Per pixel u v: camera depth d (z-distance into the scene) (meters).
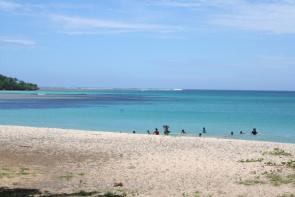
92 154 24.78
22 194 15.32
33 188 16.39
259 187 16.67
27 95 174.38
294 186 16.83
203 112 80.94
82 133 35.81
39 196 15.06
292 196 15.10
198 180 18.09
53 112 75.44
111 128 50.91
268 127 54.12
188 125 55.88
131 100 139.88
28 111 77.25
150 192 15.82
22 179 17.98
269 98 182.50
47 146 27.39
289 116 71.75
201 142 31.17
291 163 22.05
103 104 108.50
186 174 19.38
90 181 17.83
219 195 15.39
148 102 125.31
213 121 62.09
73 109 84.75
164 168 20.81
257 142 32.00
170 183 17.50
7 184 17.03
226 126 55.03
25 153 24.58
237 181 17.86
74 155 24.33
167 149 27.25
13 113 71.88
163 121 61.00
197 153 25.67
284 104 119.62
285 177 18.58
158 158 23.72
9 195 15.11
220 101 141.62
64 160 22.72
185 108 94.25
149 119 63.91
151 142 30.55
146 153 25.45
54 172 19.59
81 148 26.88
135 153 25.38
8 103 106.31
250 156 24.77
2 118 61.69
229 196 15.25
